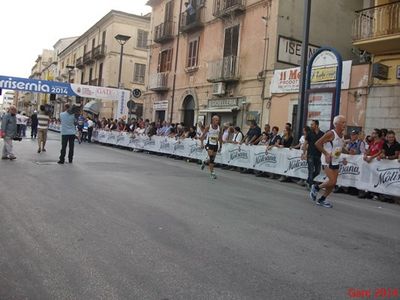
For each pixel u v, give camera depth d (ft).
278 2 61.31
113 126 86.12
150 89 94.99
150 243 16.39
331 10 66.74
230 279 13.19
